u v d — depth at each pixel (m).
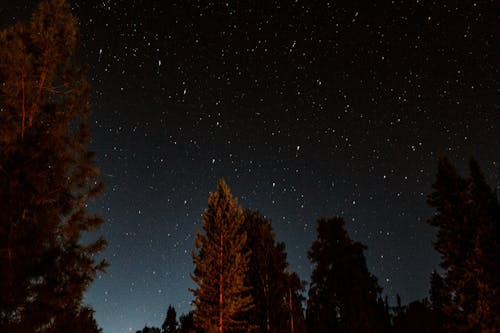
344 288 29.92
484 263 20.42
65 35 9.92
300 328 24.97
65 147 9.21
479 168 23.64
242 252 25.20
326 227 32.97
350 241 32.41
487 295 19.47
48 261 7.88
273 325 22.81
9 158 8.00
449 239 22.50
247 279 23.83
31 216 8.14
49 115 9.17
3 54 8.88
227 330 19.98
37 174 8.33
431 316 34.19
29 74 9.02
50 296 7.62
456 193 23.55
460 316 21.03
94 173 9.27
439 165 24.70
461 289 21.42
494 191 22.77
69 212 8.84
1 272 7.21
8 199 7.70
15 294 7.36
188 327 32.25
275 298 23.64
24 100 8.87
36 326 7.46
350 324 27.81
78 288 8.10
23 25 9.68
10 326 7.12
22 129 8.62
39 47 9.48
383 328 31.62
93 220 9.02
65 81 9.80
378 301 32.56
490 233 20.94
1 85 8.62
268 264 24.75
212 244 20.98
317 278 31.14
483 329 18.98
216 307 19.64
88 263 8.50
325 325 28.86
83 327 8.13
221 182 22.94
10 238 7.53
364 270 31.52
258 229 26.00
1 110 8.63
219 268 20.55
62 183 8.78
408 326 34.03
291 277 25.56
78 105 9.56
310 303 30.31
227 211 22.03
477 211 22.56
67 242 8.58
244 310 20.03
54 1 10.12
